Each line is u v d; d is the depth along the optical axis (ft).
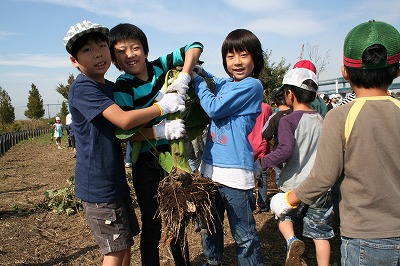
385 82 6.25
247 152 9.27
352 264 6.23
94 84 8.09
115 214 8.32
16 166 40.22
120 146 8.68
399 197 5.98
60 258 13.39
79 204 19.88
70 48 7.98
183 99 8.66
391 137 5.99
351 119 6.16
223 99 8.86
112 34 8.86
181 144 8.59
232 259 12.49
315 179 6.43
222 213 10.07
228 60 9.57
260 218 16.79
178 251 9.75
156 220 9.23
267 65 51.03
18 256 13.64
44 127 140.36
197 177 8.42
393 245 5.94
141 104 8.97
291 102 11.25
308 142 10.34
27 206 21.03
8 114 139.44
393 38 6.07
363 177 6.08
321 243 10.25
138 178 9.14
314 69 13.88
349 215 6.31
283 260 12.50
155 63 9.59
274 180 18.51
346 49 6.41
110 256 8.39
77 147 8.44
